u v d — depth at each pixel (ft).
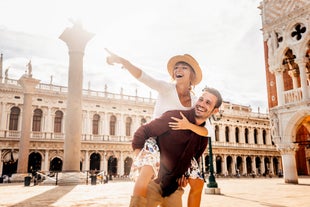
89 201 35.45
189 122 8.91
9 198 39.09
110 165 160.45
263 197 40.47
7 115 136.56
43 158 140.77
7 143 132.67
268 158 212.23
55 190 54.08
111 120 167.22
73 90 64.90
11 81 141.28
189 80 9.90
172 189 9.00
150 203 8.37
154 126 8.77
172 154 8.71
